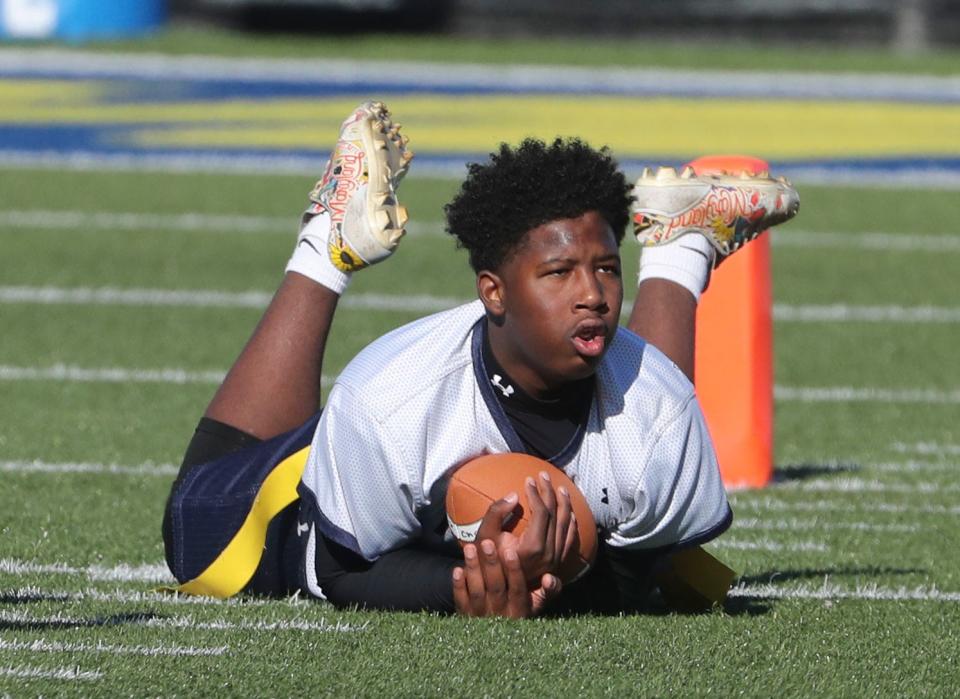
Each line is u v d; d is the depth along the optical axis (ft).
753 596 53.78
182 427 83.41
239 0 277.85
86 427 82.69
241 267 128.16
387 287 121.90
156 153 179.73
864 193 166.91
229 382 54.34
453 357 46.16
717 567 50.26
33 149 180.34
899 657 45.47
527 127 197.88
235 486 52.47
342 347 103.14
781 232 147.84
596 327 43.14
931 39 279.90
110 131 192.85
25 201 152.35
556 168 43.29
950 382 99.40
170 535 53.57
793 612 50.65
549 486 44.68
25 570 56.59
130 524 64.69
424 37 280.51
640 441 45.80
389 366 46.55
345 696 40.52
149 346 102.63
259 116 205.46
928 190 169.78
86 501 68.39
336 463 47.14
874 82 245.24
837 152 189.16
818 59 264.72
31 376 94.07
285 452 51.65
